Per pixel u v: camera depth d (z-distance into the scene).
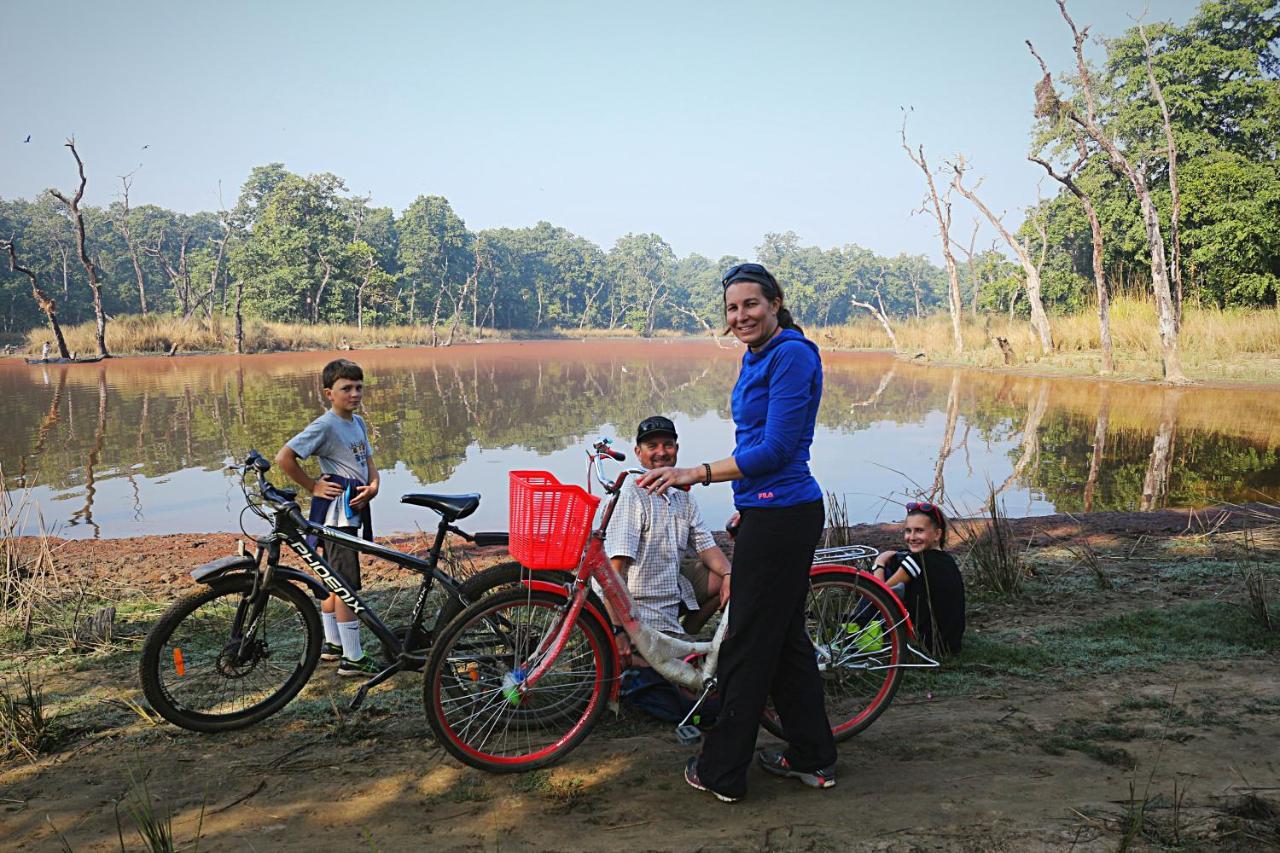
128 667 4.55
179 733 3.77
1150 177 37.66
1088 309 35.25
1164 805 2.74
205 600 3.81
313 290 69.62
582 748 3.52
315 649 4.01
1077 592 5.43
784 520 2.94
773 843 2.68
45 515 8.87
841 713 3.73
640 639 3.37
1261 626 4.48
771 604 2.96
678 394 22.61
